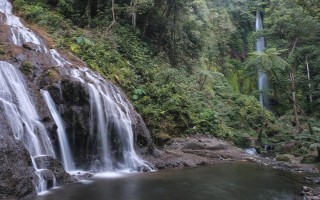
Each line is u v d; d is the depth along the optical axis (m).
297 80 29.84
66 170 9.73
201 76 24.17
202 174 10.50
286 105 31.73
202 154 13.75
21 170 7.27
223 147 15.16
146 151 12.09
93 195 7.54
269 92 31.16
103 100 11.29
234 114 21.73
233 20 38.69
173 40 22.89
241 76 33.88
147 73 16.92
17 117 8.52
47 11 17.89
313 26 25.69
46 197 7.18
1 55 10.80
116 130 11.30
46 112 9.51
